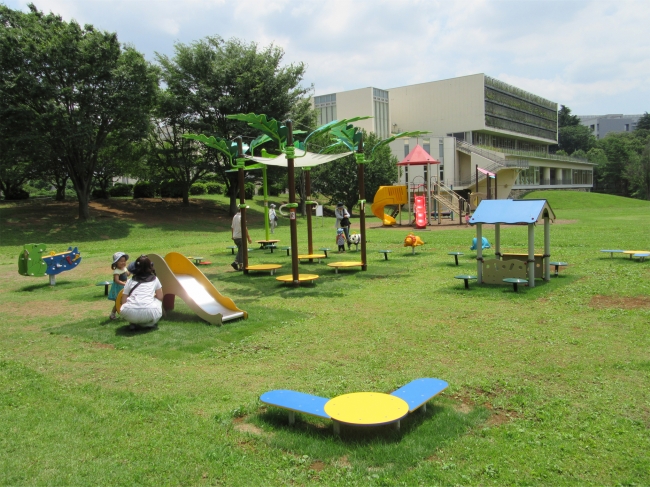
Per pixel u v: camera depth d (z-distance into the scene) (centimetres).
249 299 994
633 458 360
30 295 1124
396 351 635
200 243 2302
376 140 4794
